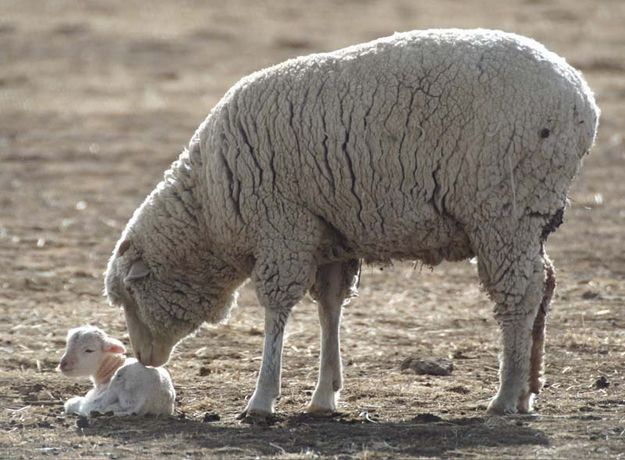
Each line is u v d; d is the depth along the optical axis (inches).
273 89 530.3
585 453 459.8
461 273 907.4
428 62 515.5
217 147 534.3
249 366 644.7
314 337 710.5
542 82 511.5
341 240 535.2
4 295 839.7
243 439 494.3
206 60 1947.6
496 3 2319.1
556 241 1010.1
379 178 516.1
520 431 491.8
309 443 485.4
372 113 514.9
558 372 613.3
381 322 753.0
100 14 2284.7
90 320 761.0
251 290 861.2
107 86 1798.7
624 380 596.4
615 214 1114.7
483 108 507.8
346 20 2212.1
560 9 2251.5
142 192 1242.6
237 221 531.8
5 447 486.9
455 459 455.5
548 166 511.8
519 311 516.4
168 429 513.7
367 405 560.1
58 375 628.4
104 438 497.7
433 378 615.5
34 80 1844.2
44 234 1064.2
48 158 1403.8
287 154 522.9
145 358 569.6
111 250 1004.6
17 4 2346.2
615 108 1587.1
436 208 516.7
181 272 555.8
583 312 758.5
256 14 2281.0
